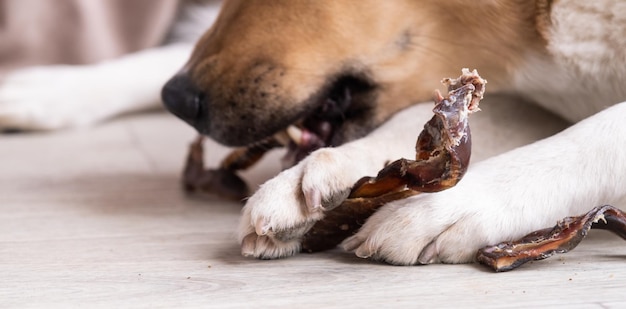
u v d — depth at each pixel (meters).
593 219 0.84
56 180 1.16
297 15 0.97
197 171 1.08
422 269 0.85
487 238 0.85
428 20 0.98
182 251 0.90
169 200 1.07
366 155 0.91
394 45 0.98
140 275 0.84
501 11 0.96
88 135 1.46
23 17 1.62
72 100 1.53
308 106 0.99
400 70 0.99
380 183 0.85
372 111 1.00
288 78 0.98
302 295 0.80
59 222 0.99
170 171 1.20
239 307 0.78
